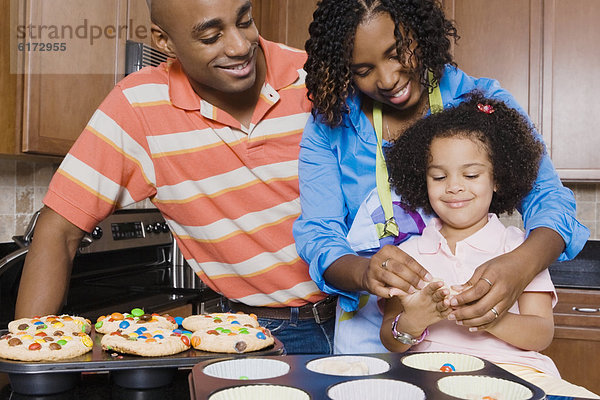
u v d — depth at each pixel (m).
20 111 1.76
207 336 1.03
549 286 1.10
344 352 1.23
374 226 1.20
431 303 0.96
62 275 1.25
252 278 1.40
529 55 2.87
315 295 1.38
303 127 1.35
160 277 2.49
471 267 1.14
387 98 1.10
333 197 1.23
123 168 1.36
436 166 1.15
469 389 0.77
